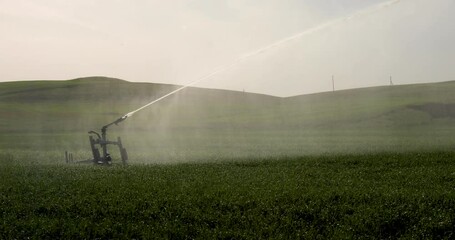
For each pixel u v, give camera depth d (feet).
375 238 44.65
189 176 76.43
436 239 45.09
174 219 49.80
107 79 645.10
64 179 73.82
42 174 80.89
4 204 56.80
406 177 72.84
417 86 429.79
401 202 54.29
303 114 339.77
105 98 428.56
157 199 57.00
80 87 469.16
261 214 50.26
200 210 51.98
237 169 85.25
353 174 77.30
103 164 99.35
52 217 51.75
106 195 59.98
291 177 74.33
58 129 286.87
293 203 54.65
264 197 56.75
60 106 394.11
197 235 45.01
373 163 92.27
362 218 48.44
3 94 435.53
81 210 53.78
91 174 79.61
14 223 48.49
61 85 478.18
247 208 53.21
